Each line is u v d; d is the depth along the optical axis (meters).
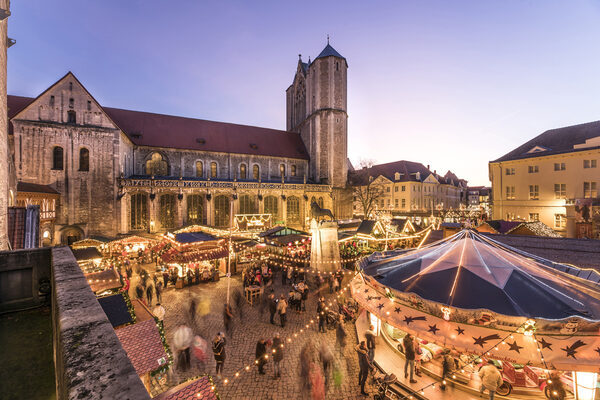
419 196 57.78
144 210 33.06
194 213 35.97
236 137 45.88
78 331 1.95
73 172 29.42
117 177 31.11
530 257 11.10
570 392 7.84
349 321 13.74
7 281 4.62
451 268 9.52
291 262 21.95
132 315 7.56
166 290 18.52
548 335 6.96
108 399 1.26
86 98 30.42
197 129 43.16
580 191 28.52
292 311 15.05
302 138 53.03
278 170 47.44
